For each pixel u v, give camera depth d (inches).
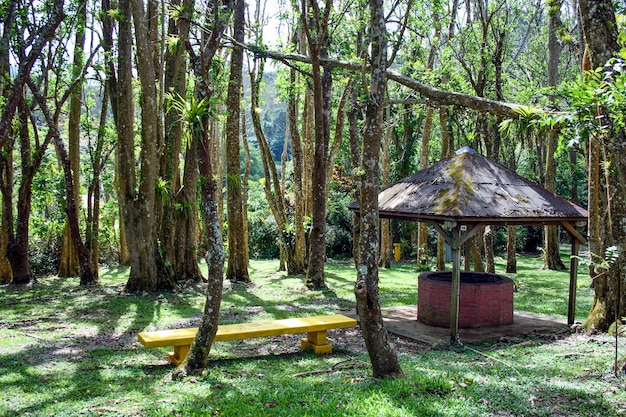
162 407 195.3
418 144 1112.2
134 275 529.3
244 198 639.1
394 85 776.9
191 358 245.6
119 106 517.0
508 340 323.6
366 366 260.7
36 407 201.8
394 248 970.1
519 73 1110.4
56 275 690.8
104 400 207.3
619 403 196.2
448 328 356.5
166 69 569.6
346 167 1046.4
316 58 481.4
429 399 198.5
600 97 213.3
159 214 562.9
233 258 618.8
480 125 693.3
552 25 757.3
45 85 585.6
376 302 221.6
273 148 1763.0
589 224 350.6
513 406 192.7
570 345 302.8
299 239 698.2
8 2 452.8
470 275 399.5
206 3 330.3
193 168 597.0
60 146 573.3
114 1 571.2
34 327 367.6
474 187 327.0
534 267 858.1
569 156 909.8
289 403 199.9
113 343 321.7
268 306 456.8
